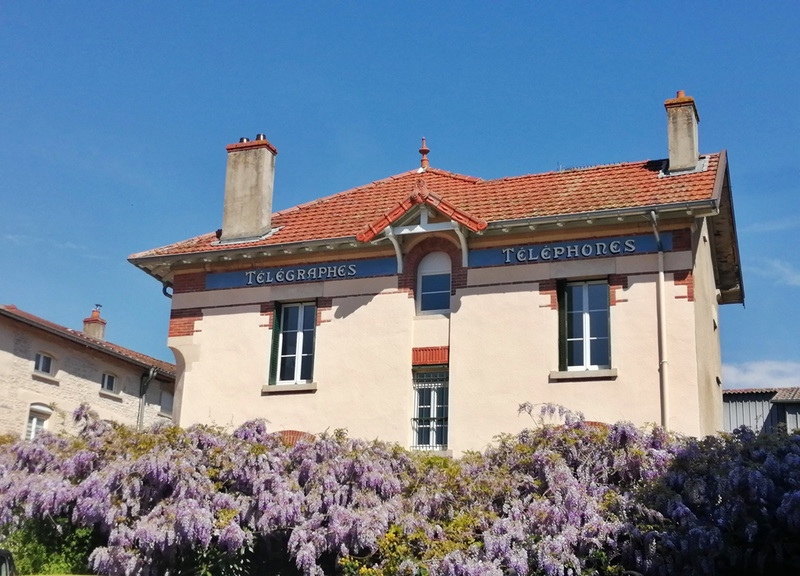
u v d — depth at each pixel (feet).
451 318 63.16
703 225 65.31
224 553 48.60
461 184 73.31
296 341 67.77
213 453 52.47
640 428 52.29
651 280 59.31
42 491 51.65
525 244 62.75
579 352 60.59
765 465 45.11
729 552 43.93
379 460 51.93
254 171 72.95
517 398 60.13
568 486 47.34
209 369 68.18
